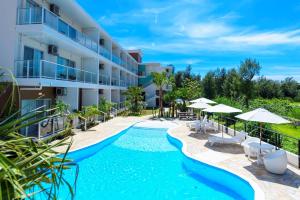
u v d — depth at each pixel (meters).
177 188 8.09
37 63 11.77
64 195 6.56
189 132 16.62
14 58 11.70
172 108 28.61
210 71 59.28
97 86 21.00
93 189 7.88
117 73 31.12
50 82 12.58
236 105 21.53
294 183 7.10
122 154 12.17
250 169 8.41
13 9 11.86
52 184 2.32
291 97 63.12
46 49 15.18
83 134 14.55
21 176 2.07
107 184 8.31
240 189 7.59
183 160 10.88
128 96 31.05
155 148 13.45
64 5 16.02
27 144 2.48
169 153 12.41
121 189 7.94
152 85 45.72
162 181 8.67
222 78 57.19
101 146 12.98
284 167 7.77
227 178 8.23
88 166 10.22
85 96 21.50
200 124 16.47
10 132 2.47
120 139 15.77
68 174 9.12
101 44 27.06
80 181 8.52
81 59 21.23
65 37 14.59
